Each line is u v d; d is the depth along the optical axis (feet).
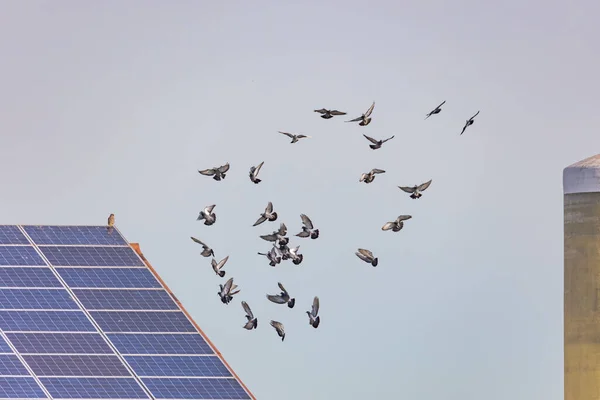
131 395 461.37
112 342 474.90
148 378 466.29
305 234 422.41
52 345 472.85
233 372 470.80
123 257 500.33
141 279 493.77
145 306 486.38
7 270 492.13
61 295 486.38
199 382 466.29
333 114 425.69
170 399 460.96
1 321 478.18
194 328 481.46
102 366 468.34
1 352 469.57
